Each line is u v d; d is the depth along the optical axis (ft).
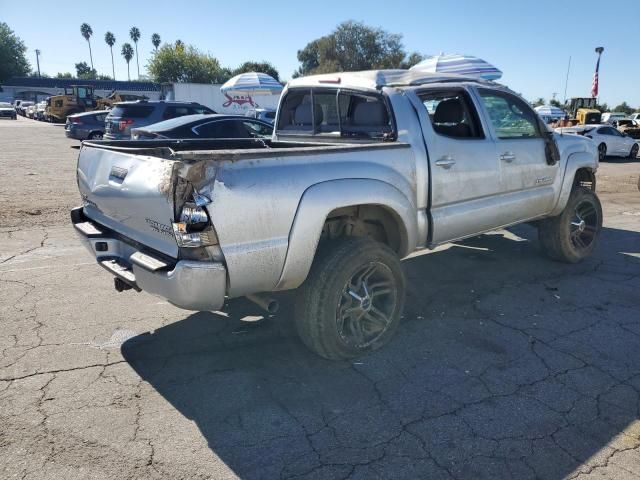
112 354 12.16
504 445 9.17
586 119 96.89
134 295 15.79
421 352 12.50
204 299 9.64
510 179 15.88
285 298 15.81
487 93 15.79
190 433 9.36
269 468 8.53
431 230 13.64
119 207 11.07
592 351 12.66
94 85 227.61
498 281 17.51
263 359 12.08
